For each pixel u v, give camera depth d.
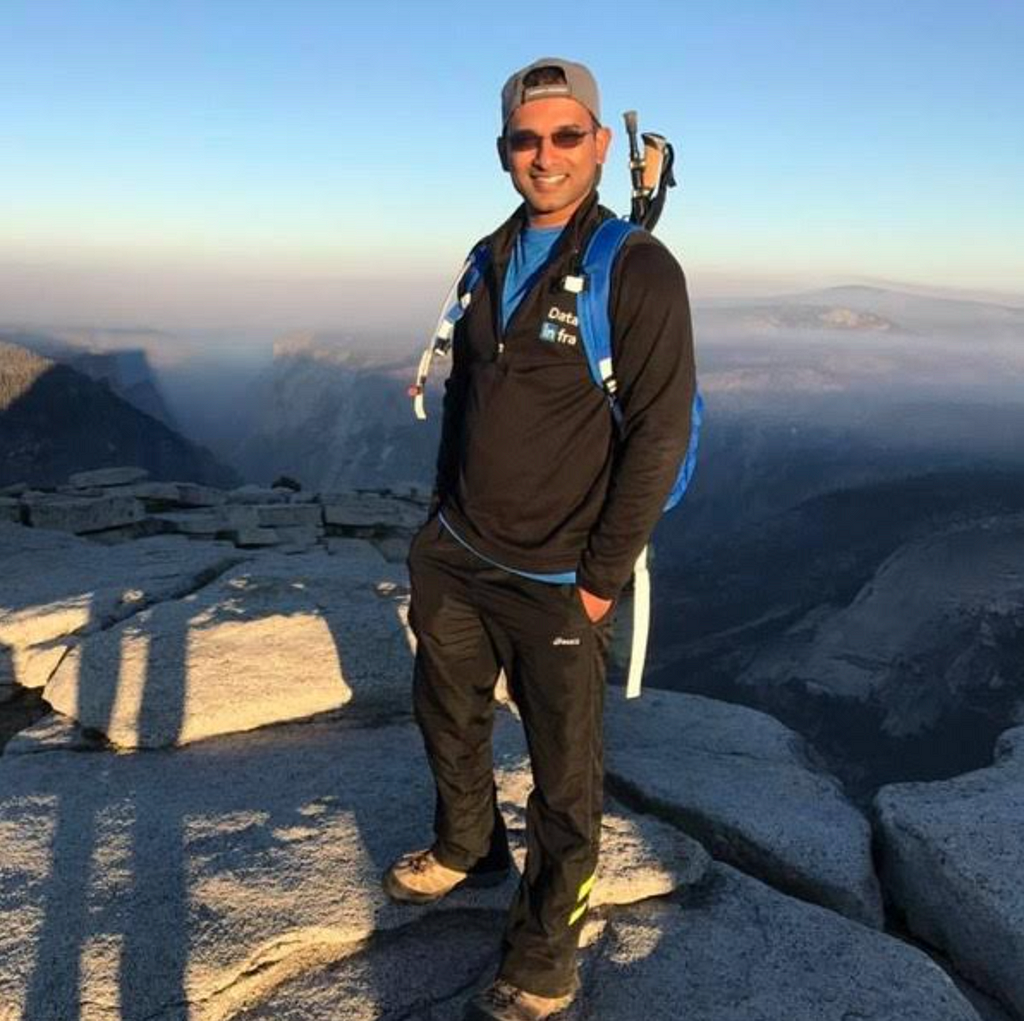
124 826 3.75
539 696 2.67
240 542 11.74
